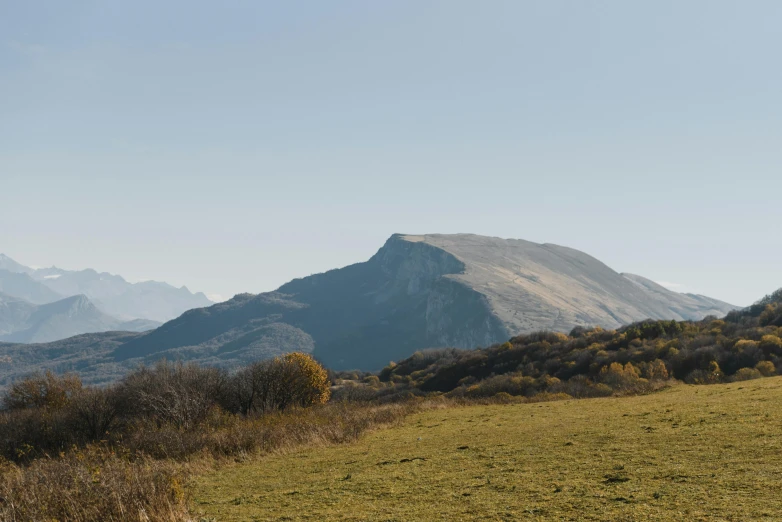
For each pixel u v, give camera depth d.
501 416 35.03
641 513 10.52
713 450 15.67
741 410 23.17
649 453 16.38
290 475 19.67
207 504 15.70
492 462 18.02
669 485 12.36
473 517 11.56
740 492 11.21
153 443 27.81
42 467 19.61
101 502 12.84
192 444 26.97
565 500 12.09
